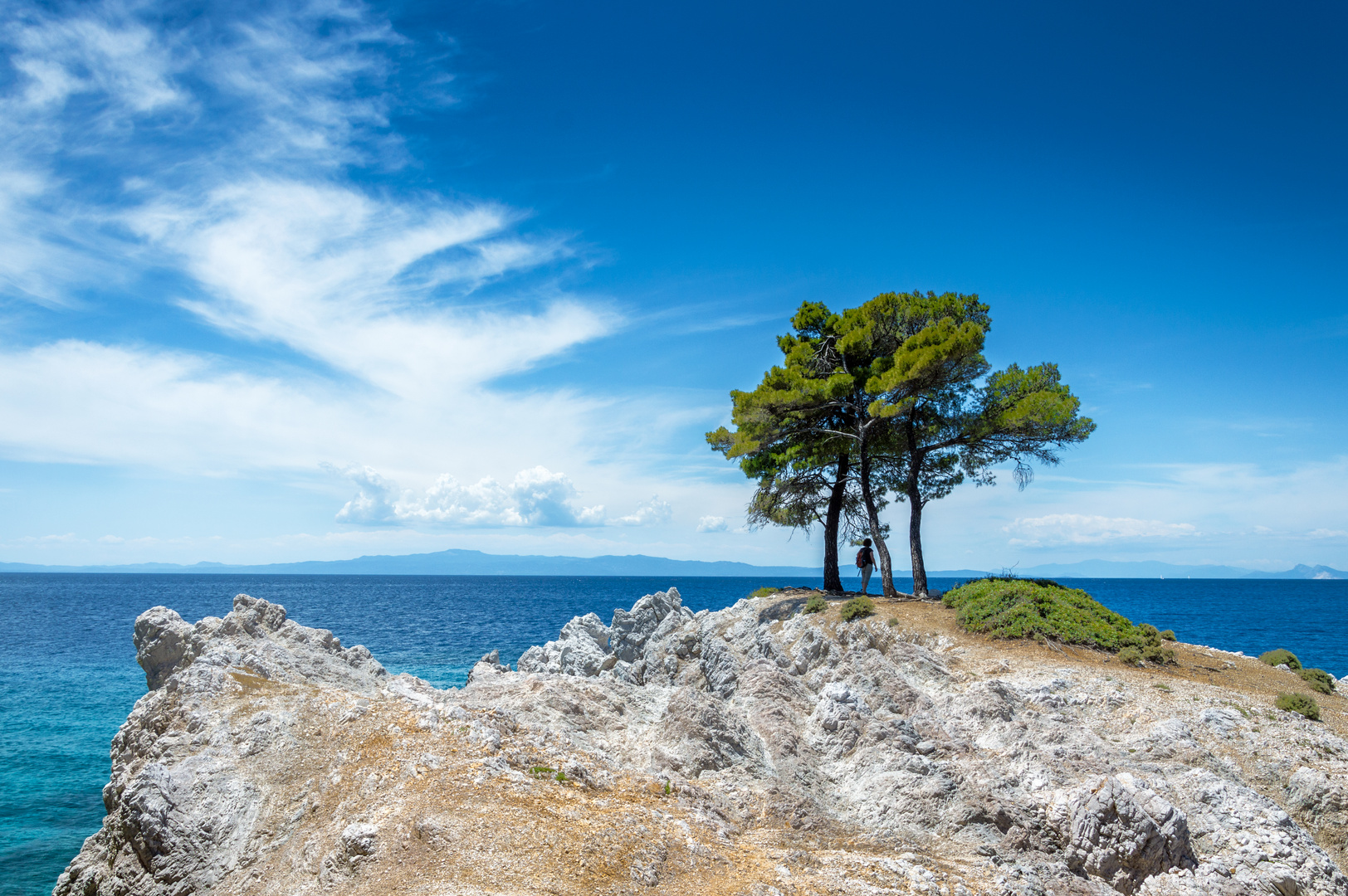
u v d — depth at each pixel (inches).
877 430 1577.3
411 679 789.2
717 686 920.3
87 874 586.6
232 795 554.9
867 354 1593.3
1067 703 871.1
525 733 639.8
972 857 488.7
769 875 430.9
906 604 1325.0
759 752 660.7
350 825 455.8
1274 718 802.8
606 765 606.5
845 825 549.6
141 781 564.4
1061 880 475.5
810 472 1641.2
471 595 7047.2
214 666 738.8
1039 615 1114.1
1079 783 588.4
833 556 1624.0
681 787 564.4
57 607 5044.3
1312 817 662.5
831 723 689.0
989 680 804.6
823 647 1031.6
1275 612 4591.5
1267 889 493.4
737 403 1615.4
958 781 580.1
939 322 1443.2
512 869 398.6
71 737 1374.3
